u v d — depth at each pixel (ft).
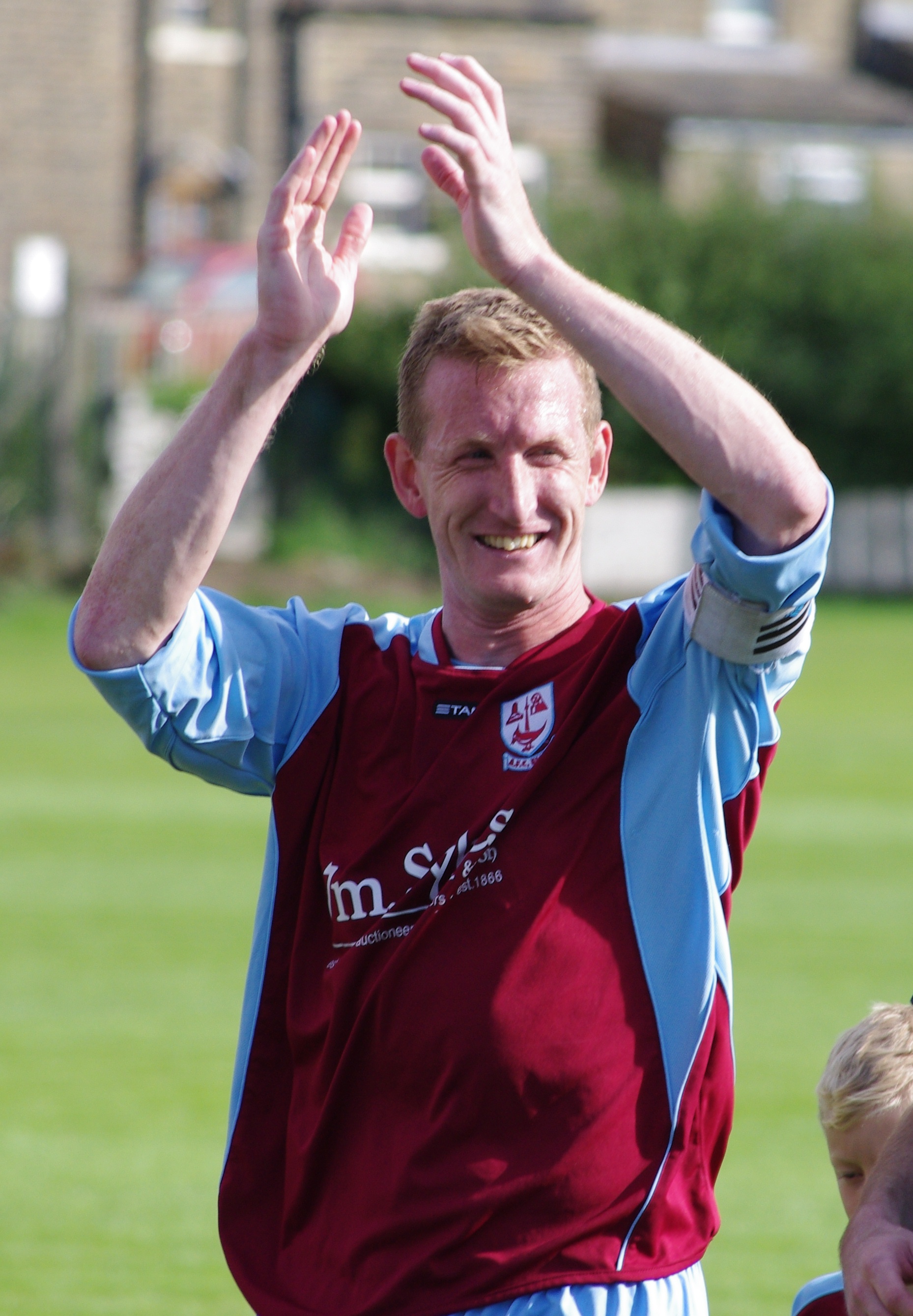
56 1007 78.43
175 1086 68.33
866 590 294.05
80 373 253.85
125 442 253.65
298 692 28.76
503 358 26.94
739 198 307.78
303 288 26.17
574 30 341.41
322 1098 27.09
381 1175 26.23
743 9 427.74
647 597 28.14
